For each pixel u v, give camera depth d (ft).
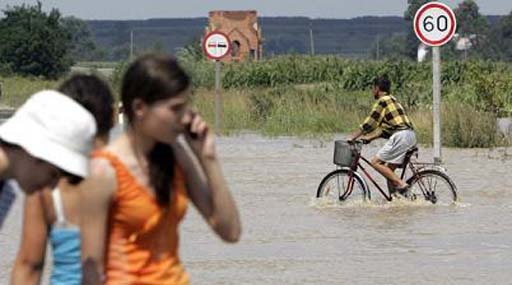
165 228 43.21
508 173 168.04
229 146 223.10
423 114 234.17
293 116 274.16
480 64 454.40
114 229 42.88
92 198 42.34
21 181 43.42
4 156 42.98
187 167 43.39
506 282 87.56
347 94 344.08
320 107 280.51
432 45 158.61
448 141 220.23
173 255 43.70
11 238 107.65
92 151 42.80
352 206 131.13
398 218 122.11
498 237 109.19
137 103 42.11
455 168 175.63
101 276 42.78
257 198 138.92
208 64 472.85
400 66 440.04
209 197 43.68
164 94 41.86
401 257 98.43
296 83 477.77
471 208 129.90
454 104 240.53
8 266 93.35
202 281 87.71
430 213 125.80
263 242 105.91
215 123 268.41
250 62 492.54
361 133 133.18
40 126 42.06
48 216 44.47
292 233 111.55
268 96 307.17
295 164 182.70
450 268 93.30
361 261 96.48
